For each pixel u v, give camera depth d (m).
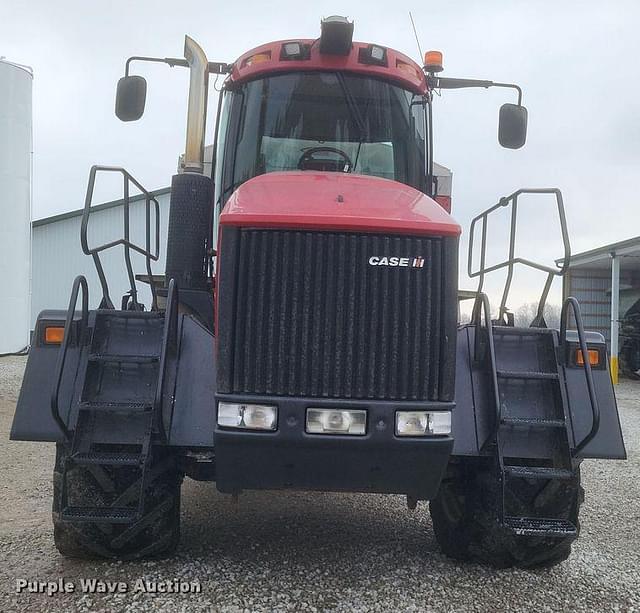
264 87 4.40
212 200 4.45
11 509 4.70
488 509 3.61
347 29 4.27
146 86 4.71
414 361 3.11
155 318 3.58
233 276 3.08
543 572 3.76
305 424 3.06
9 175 15.05
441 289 3.12
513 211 4.21
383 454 3.11
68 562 3.66
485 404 3.51
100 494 3.46
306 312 3.07
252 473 3.25
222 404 3.09
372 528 4.55
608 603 3.38
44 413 3.36
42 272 23.31
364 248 3.08
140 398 3.39
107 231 23.09
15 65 15.10
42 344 3.52
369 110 4.42
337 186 3.59
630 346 19.92
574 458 3.52
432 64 4.91
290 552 3.98
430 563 3.86
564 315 3.65
